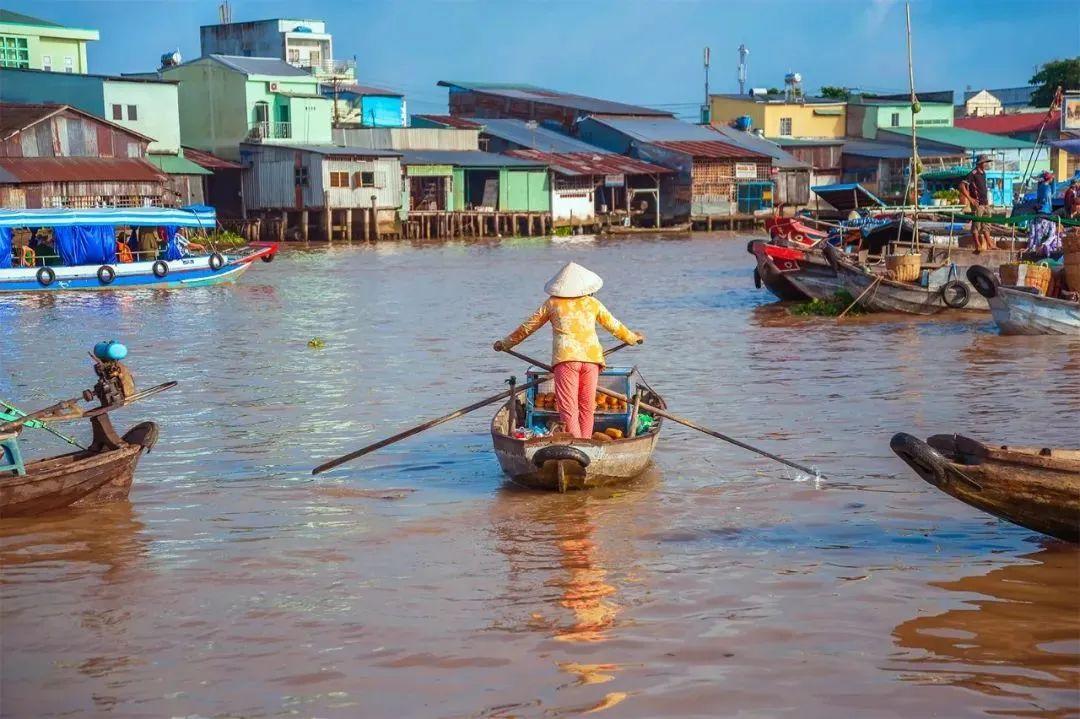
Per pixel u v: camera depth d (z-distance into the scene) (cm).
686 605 785
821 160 7431
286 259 4500
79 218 3303
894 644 712
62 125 4638
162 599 813
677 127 7331
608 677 676
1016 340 2056
